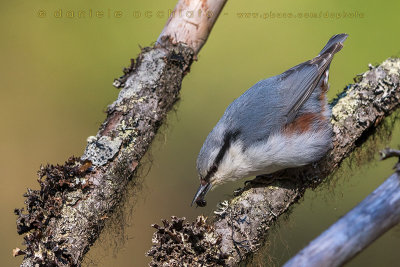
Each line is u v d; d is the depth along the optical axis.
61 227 6.02
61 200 6.13
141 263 10.21
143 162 7.17
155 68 7.43
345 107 7.49
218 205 6.59
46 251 5.79
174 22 7.84
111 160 6.55
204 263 5.75
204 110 11.87
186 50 7.66
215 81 12.17
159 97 7.28
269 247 6.55
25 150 11.28
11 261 10.24
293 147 7.01
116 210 6.63
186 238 5.82
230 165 7.27
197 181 11.09
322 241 4.24
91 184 6.32
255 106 7.32
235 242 6.17
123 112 7.03
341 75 11.37
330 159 7.23
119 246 6.57
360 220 4.33
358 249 4.25
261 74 12.03
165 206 10.84
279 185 6.89
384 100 7.43
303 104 7.39
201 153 7.43
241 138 7.20
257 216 6.46
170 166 11.20
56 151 11.38
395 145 8.16
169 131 7.60
